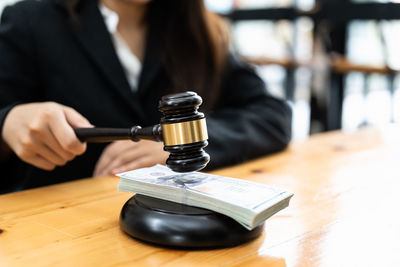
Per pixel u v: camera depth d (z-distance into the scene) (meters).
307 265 0.43
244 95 1.28
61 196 0.71
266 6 2.92
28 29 1.11
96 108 1.12
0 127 0.83
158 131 0.54
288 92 2.99
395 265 0.43
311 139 1.29
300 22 2.81
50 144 0.77
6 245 0.49
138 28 1.30
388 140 1.23
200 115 0.53
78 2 1.16
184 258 0.45
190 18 1.23
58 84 1.12
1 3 2.43
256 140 1.02
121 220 0.53
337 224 0.55
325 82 2.56
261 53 2.96
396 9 2.28
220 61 1.27
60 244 0.49
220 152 0.93
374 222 0.56
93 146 1.14
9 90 1.07
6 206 0.65
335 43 2.59
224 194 0.51
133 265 0.43
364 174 0.84
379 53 2.39
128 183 0.59
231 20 3.09
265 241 0.50
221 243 0.48
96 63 1.12
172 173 0.61
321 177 0.82
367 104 2.62
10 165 1.08
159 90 1.21
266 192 0.53
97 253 0.46
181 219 0.48
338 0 2.52
